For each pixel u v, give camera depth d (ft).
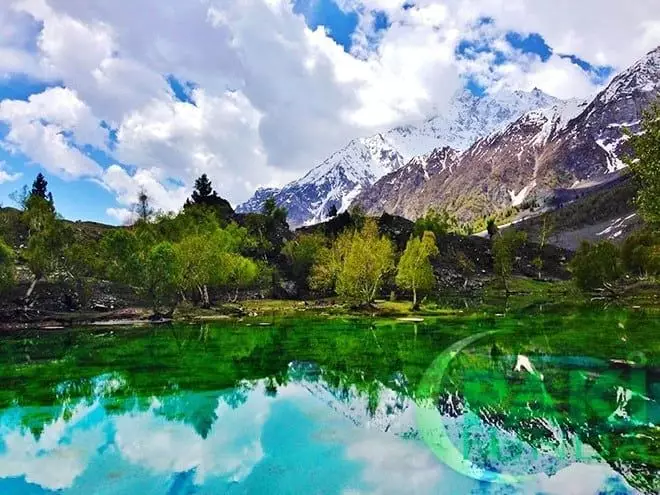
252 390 76.07
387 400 66.95
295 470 45.42
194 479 45.29
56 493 43.70
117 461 49.42
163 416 63.57
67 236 213.66
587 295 240.94
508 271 337.31
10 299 191.62
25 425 60.75
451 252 401.08
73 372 91.81
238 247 318.65
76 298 207.31
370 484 41.57
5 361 103.55
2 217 272.31
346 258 242.99
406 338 131.34
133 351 115.85
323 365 95.04
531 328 123.85
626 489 37.37
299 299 288.30
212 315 208.23
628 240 252.83
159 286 197.77
